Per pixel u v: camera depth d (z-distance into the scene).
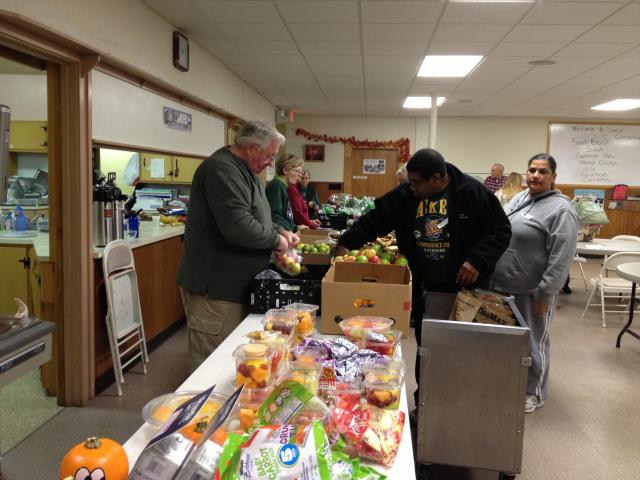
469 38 4.32
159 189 5.96
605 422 2.72
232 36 4.38
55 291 2.67
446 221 2.17
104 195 2.90
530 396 2.84
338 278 2.07
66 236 2.62
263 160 2.05
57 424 2.54
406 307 1.76
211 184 1.92
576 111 8.33
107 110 3.15
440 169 2.06
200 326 2.06
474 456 1.85
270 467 0.81
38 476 2.11
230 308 2.05
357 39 4.44
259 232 1.94
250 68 5.68
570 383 3.24
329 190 9.70
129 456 1.00
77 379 2.72
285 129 9.64
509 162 9.38
